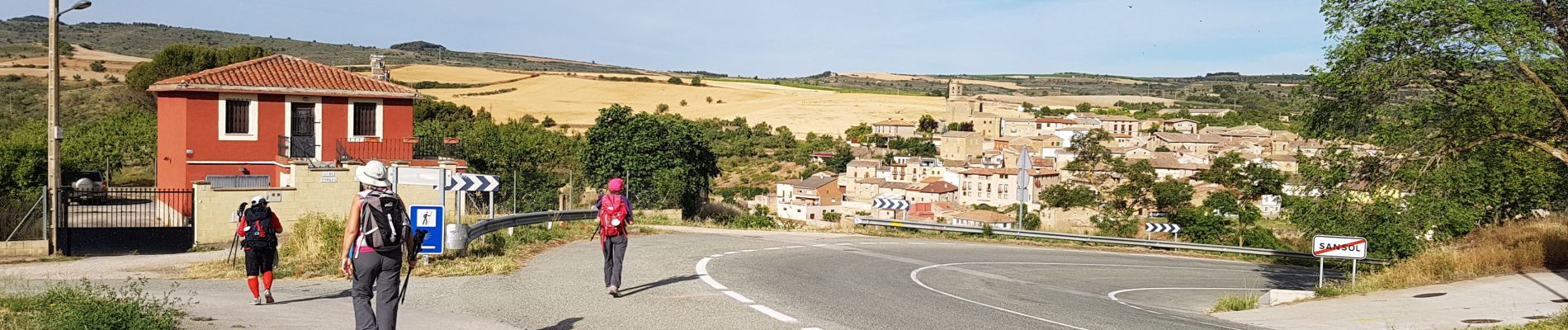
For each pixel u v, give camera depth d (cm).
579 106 14788
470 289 1199
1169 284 1880
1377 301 1304
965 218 8750
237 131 2959
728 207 4869
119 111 6153
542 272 1394
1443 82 1686
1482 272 1481
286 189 2497
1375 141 1778
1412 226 1784
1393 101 1747
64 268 1695
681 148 4566
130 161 5078
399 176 1571
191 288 1262
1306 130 1858
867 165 12662
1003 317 1073
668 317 984
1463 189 1775
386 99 3209
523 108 14200
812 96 18462
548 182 3597
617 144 4350
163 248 2292
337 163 2634
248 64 3108
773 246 2153
